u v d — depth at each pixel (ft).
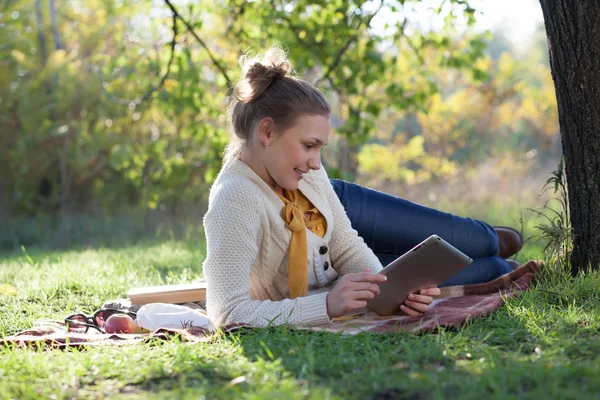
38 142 40.32
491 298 11.29
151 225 35.70
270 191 10.61
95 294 14.61
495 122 53.72
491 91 51.67
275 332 9.59
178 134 39.09
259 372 7.81
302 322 10.02
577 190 13.14
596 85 12.73
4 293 14.82
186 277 15.99
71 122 40.45
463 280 13.16
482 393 6.82
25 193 42.22
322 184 11.39
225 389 7.33
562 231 13.29
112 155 35.99
